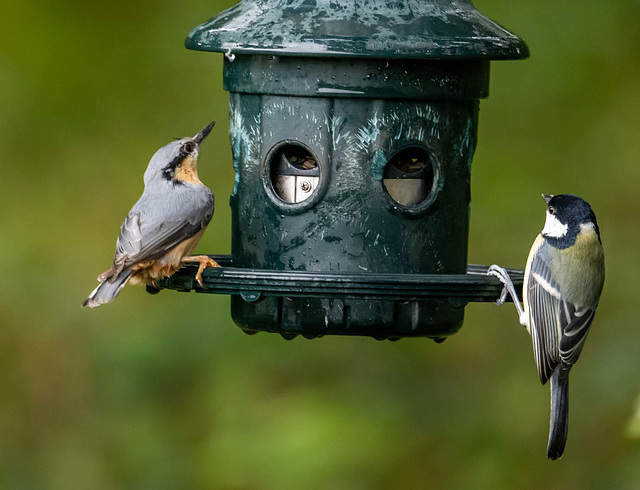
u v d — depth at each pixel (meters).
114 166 14.62
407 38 8.92
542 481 13.08
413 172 9.56
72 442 13.45
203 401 13.41
